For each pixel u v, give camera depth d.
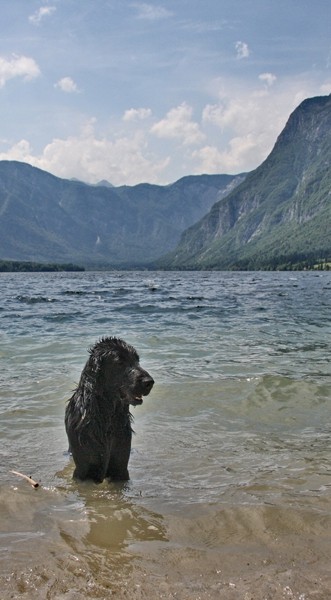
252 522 2.03
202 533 1.95
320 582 1.63
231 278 46.72
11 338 6.41
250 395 3.84
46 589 1.58
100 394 2.46
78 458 2.48
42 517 2.08
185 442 2.98
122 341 2.54
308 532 1.95
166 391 3.96
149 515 2.09
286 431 3.14
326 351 5.52
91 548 1.83
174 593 1.57
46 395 3.84
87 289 22.64
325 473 2.50
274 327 7.58
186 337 6.54
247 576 1.66
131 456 2.78
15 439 3.02
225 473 2.54
